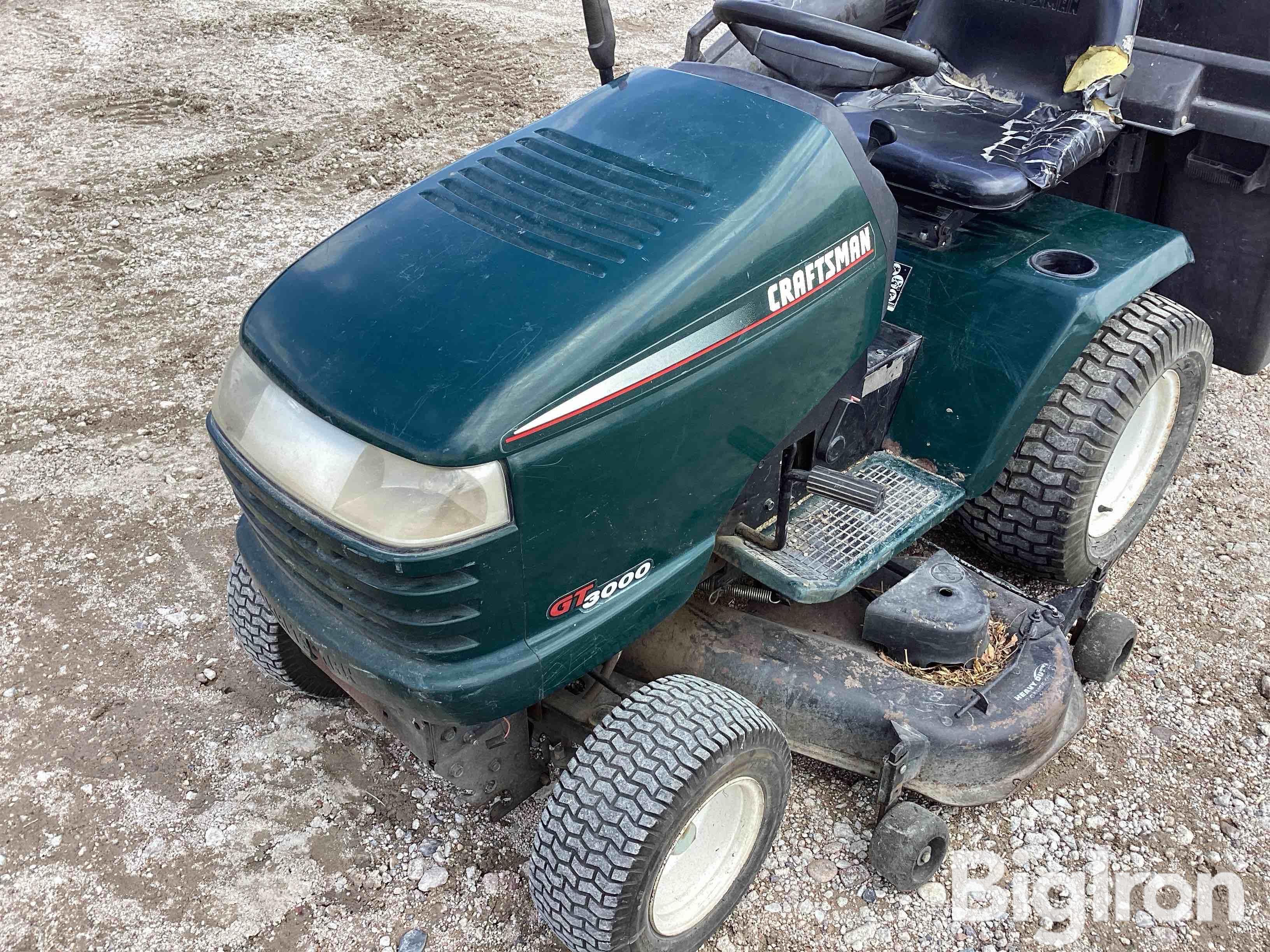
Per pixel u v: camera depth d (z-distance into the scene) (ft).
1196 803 10.04
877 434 10.55
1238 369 12.71
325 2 29.55
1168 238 10.94
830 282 8.36
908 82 11.84
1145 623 11.92
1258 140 10.75
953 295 10.43
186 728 10.66
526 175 8.47
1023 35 11.35
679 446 7.65
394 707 7.70
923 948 8.86
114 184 20.30
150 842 9.58
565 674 7.66
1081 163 10.36
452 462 6.67
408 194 8.70
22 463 13.88
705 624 10.04
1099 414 10.64
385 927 8.95
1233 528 13.26
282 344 7.61
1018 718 9.38
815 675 9.62
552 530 7.13
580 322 7.11
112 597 12.08
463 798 8.78
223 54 26.07
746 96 8.68
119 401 15.01
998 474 10.52
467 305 7.37
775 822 8.86
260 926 8.94
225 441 8.10
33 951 8.73
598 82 24.88
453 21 28.45
